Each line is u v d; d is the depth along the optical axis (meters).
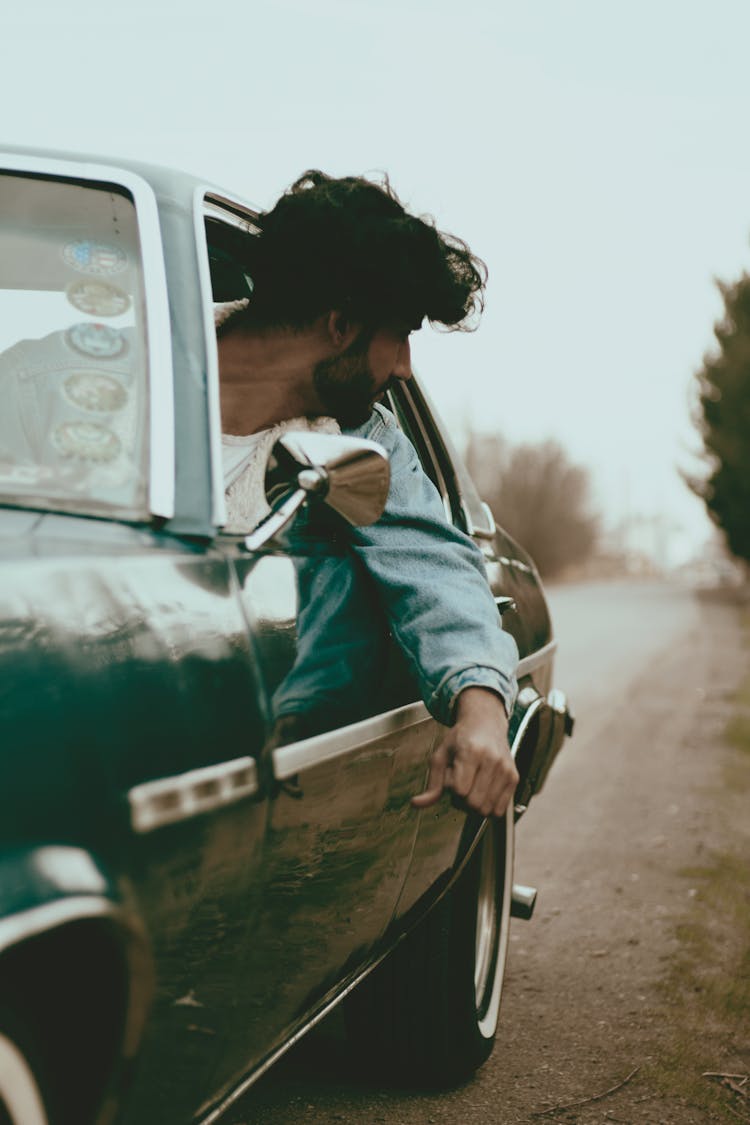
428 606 2.06
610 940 4.42
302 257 2.09
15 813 1.24
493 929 3.42
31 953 1.25
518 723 3.19
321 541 2.06
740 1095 3.12
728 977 4.00
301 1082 3.12
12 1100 1.26
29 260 1.96
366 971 2.48
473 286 2.26
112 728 1.38
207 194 2.22
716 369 32.66
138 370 1.80
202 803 1.51
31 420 1.81
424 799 1.90
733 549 35.12
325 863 1.95
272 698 1.71
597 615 31.16
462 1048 3.09
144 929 1.38
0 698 1.26
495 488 62.41
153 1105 1.52
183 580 1.61
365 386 2.19
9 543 1.42
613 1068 3.27
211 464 1.78
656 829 6.31
